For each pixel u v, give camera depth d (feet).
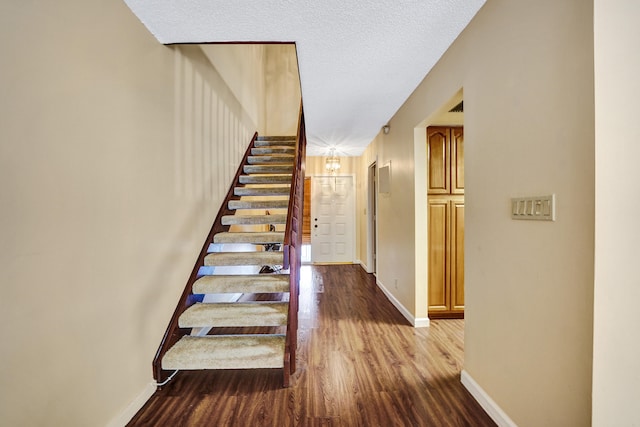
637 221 3.43
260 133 17.66
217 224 10.21
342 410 5.69
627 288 3.42
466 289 6.35
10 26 3.43
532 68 4.33
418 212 9.70
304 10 5.47
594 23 3.39
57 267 4.04
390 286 12.77
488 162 5.44
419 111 8.91
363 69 7.85
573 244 3.68
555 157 3.93
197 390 6.40
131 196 5.68
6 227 3.40
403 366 7.26
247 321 7.24
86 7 4.53
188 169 8.23
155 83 6.54
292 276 7.17
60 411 4.08
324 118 11.96
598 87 3.39
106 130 4.99
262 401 5.99
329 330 9.49
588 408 3.51
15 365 3.49
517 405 4.75
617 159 3.41
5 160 3.38
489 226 5.45
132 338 5.68
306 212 33.27
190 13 5.60
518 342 4.71
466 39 6.09
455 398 6.01
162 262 6.82
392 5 5.37
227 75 11.54
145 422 5.42
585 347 3.54
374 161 15.56
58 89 4.05
